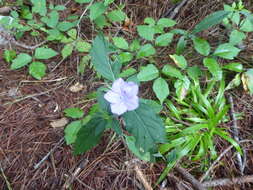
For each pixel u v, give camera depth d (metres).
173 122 0.38
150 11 0.51
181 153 0.34
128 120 0.26
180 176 0.34
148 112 0.26
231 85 0.40
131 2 0.52
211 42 0.46
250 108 0.40
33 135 0.36
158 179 0.33
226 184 0.33
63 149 0.35
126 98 0.26
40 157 0.34
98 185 0.33
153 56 0.44
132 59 0.44
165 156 0.35
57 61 0.45
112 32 0.49
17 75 0.43
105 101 0.28
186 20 0.49
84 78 0.43
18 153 0.35
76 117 0.35
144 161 0.34
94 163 0.34
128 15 0.51
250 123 0.38
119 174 0.33
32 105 0.39
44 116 0.38
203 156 0.35
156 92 0.36
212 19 0.39
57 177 0.33
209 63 0.38
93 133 0.27
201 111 0.38
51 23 0.45
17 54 0.45
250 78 0.39
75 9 0.52
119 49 0.42
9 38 0.47
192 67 0.39
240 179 0.33
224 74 0.42
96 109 0.35
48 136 0.36
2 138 0.36
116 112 0.25
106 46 0.28
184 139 0.35
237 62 0.43
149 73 0.36
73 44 0.43
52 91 0.41
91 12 0.43
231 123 0.38
